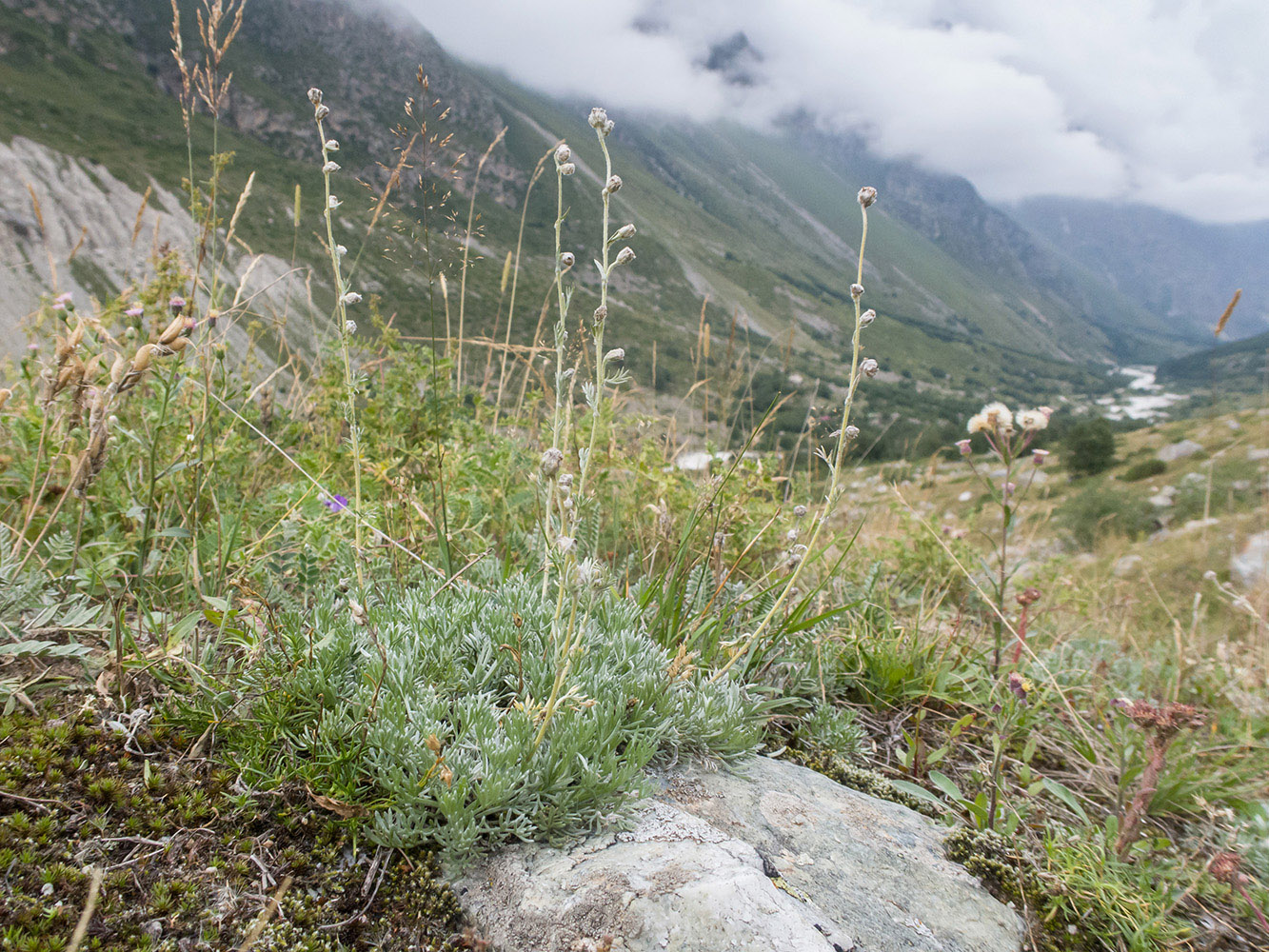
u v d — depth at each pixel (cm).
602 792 187
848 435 215
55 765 164
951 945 177
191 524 257
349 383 215
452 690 210
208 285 271
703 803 206
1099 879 204
